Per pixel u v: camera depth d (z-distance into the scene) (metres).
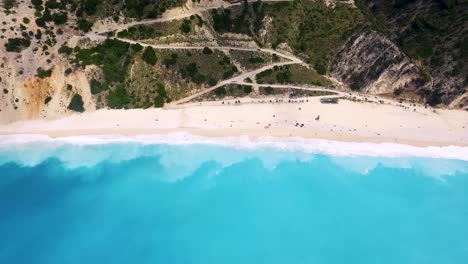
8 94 88.12
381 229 75.75
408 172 85.00
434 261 70.75
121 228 73.62
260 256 70.44
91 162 83.62
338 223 76.44
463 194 81.69
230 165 84.81
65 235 71.88
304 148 88.44
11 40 90.62
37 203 76.38
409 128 94.38
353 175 84.38
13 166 81.44
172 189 80.19
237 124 92.50
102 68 93.75
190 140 88.62
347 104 99.50
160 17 100.44
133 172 82.38
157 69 97.12
